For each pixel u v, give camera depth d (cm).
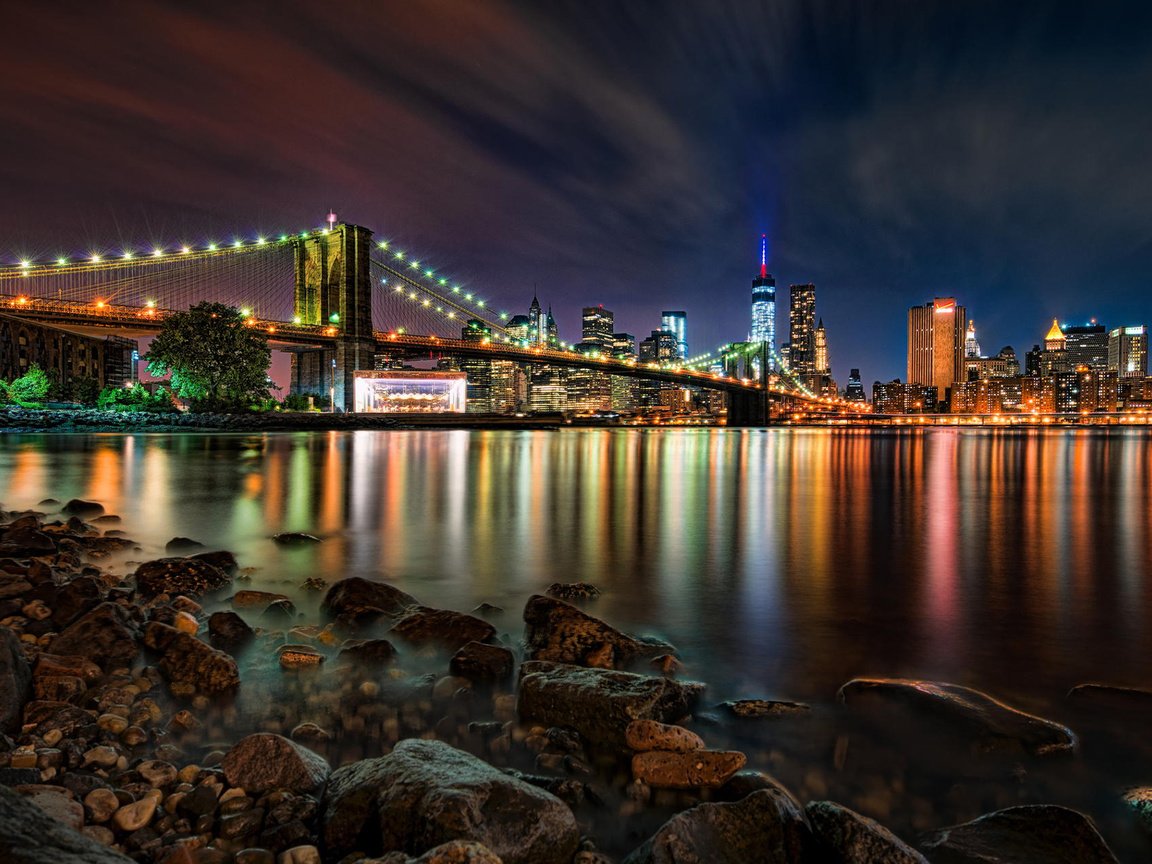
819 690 555
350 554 1144
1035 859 321
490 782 330
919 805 386
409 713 486
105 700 469
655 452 5566
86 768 383
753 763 429
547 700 468
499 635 667
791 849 318
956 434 13912
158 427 6975
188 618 634
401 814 316
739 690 554
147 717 454
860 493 2416
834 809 327
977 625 755
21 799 222
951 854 327
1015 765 428
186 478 2414
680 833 313
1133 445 8219
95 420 6506
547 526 1508
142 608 673
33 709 431
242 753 378
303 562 1062
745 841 318
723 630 732
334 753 428
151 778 368
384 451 4653
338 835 326
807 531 1492
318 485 2300
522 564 1087
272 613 718
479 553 1175
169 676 516
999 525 1625
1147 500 2238
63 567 853
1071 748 444
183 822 337
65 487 2073
